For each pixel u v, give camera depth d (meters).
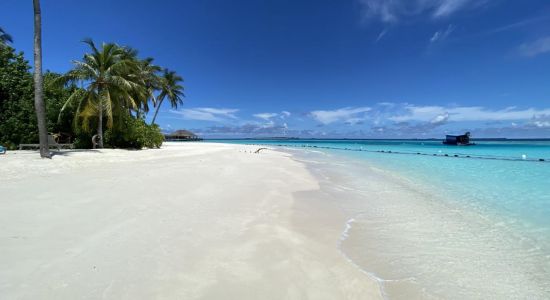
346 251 4.66
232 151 28.95
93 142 21.89
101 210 5.78
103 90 21.25
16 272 3.32
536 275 4.02
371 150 41.84
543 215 6.82
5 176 8.76
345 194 9.09
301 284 3.54
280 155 27.33
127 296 3.01
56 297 2.91
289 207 7.13
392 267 4.17
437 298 3.45
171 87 45.31
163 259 3.88
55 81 20.56
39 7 13.63
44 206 5.84
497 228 5.89
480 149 43.84
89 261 3.69
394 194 9.15
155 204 6.47
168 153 21.06
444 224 6.12
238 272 3.69
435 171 15.53
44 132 13.48
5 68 19.77
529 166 18.77
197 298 3.08
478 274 4.03
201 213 6.06
